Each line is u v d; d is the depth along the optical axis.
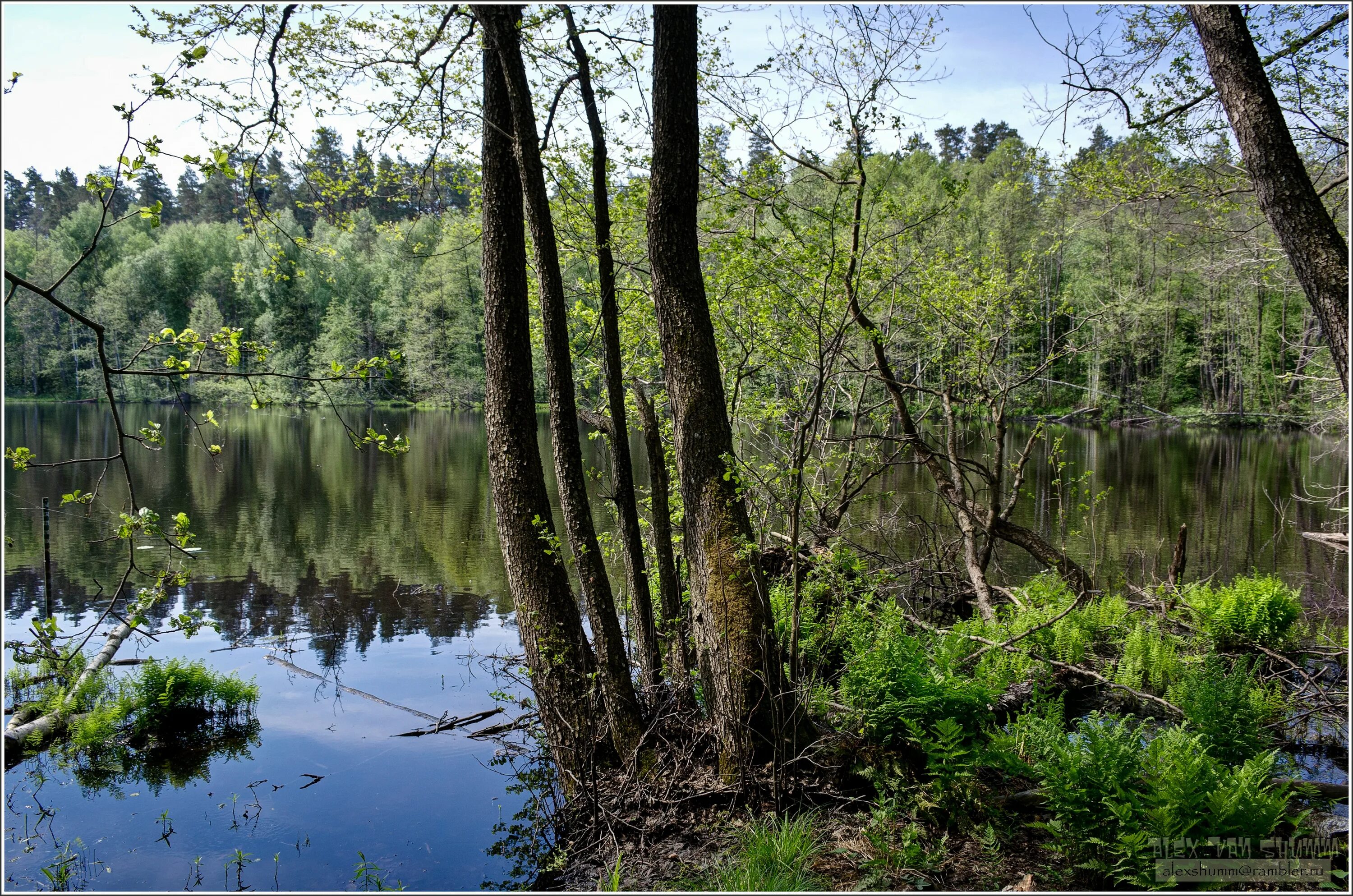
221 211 83.69
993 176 34.19
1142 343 37.72
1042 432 11.26
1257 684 8.19
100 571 15.55
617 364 7.83
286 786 7.49
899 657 6.83
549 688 6.71
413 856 6.20
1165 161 8.72
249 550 17.25
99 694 9.05
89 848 6.43
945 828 5.60
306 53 5.84
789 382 10.13
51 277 58.91
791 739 6.16
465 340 51.03
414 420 53.34
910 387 10.70
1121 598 10.58
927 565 12.53
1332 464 28.53
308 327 55.84
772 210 7.06
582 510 7.07
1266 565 14.65
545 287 6.99
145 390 56.66
